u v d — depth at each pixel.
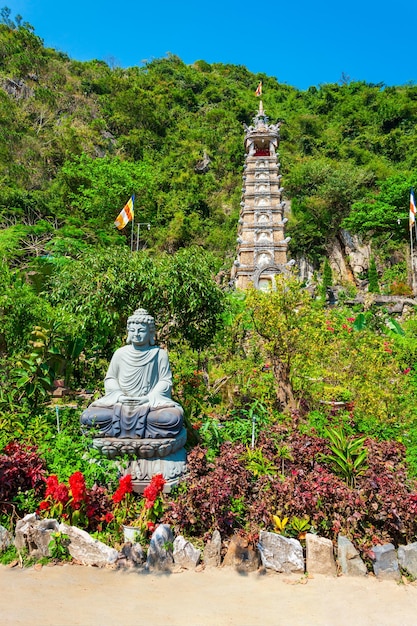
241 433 9.05
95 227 35.03
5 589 5.22
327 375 11.28
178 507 6.33
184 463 7.66
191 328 10.52
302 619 4.82
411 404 10.62
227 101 71.31
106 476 7.18
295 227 48.06
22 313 10.38
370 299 34.66
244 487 6.71
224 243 47.19
